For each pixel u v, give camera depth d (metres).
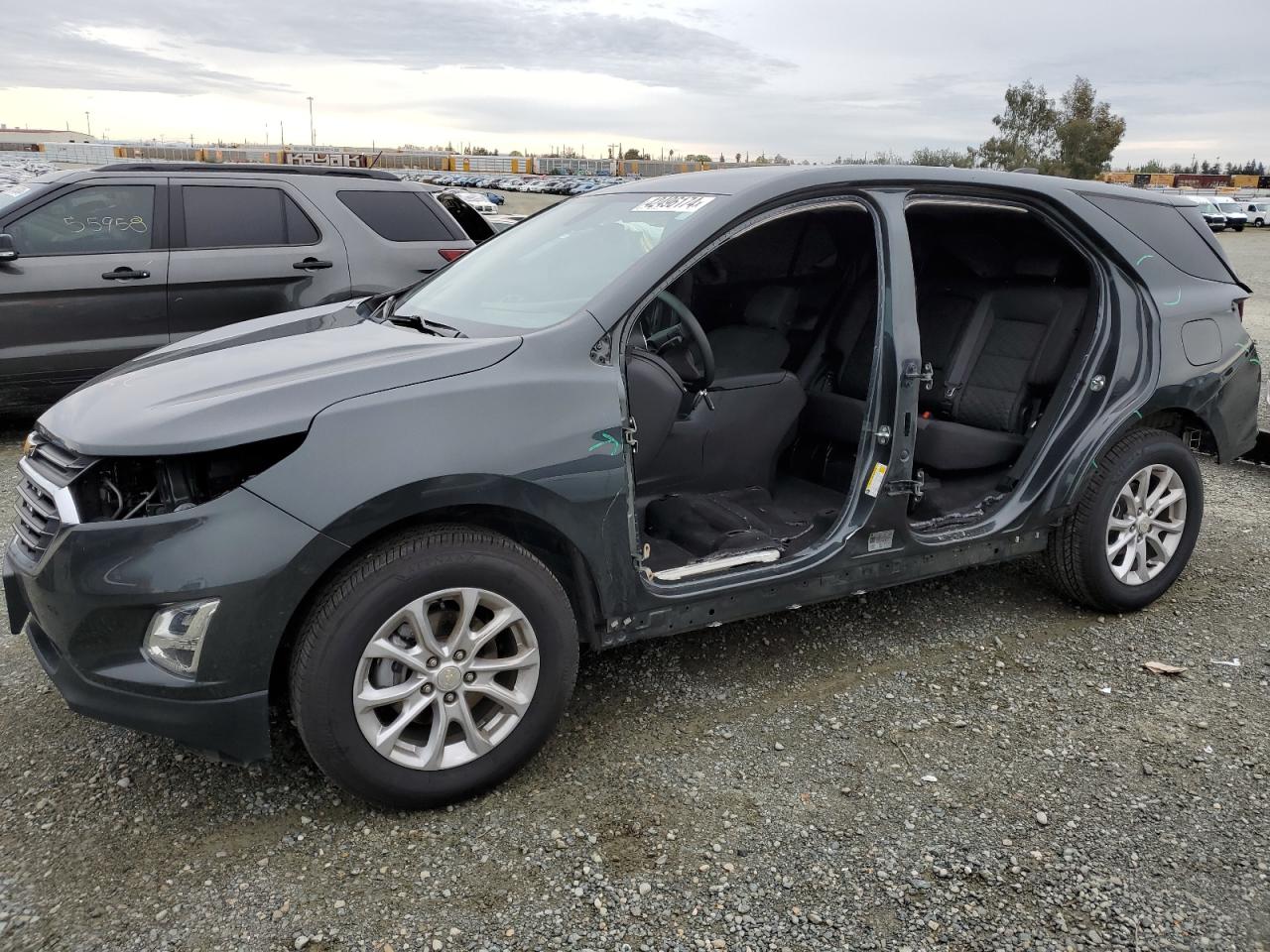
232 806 2.54
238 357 2.76
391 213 7.10
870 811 2.56
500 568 2.44
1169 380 3.67
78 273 6.00
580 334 2.66
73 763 2.73
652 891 2.24
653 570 2.93
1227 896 2.25
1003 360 3.91
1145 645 3.61
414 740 2.53
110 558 2.21
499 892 2.23
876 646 3.56
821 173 3.08
